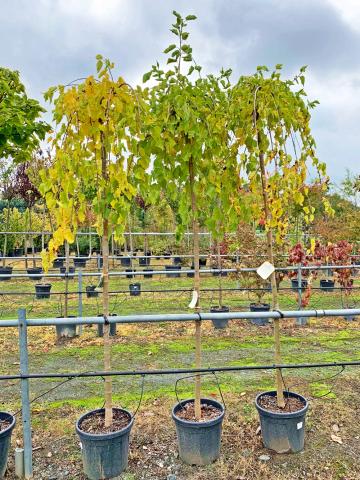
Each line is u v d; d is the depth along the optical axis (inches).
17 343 240.7
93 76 107.8
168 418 146.0
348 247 327.0
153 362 209.6
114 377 189.9
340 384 175.6
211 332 263.6
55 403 161.3
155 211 616.7
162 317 113.3
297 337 253.0
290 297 376.5
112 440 111.4
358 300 362.3
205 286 434.0
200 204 138.8
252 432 134.4
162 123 115.2
